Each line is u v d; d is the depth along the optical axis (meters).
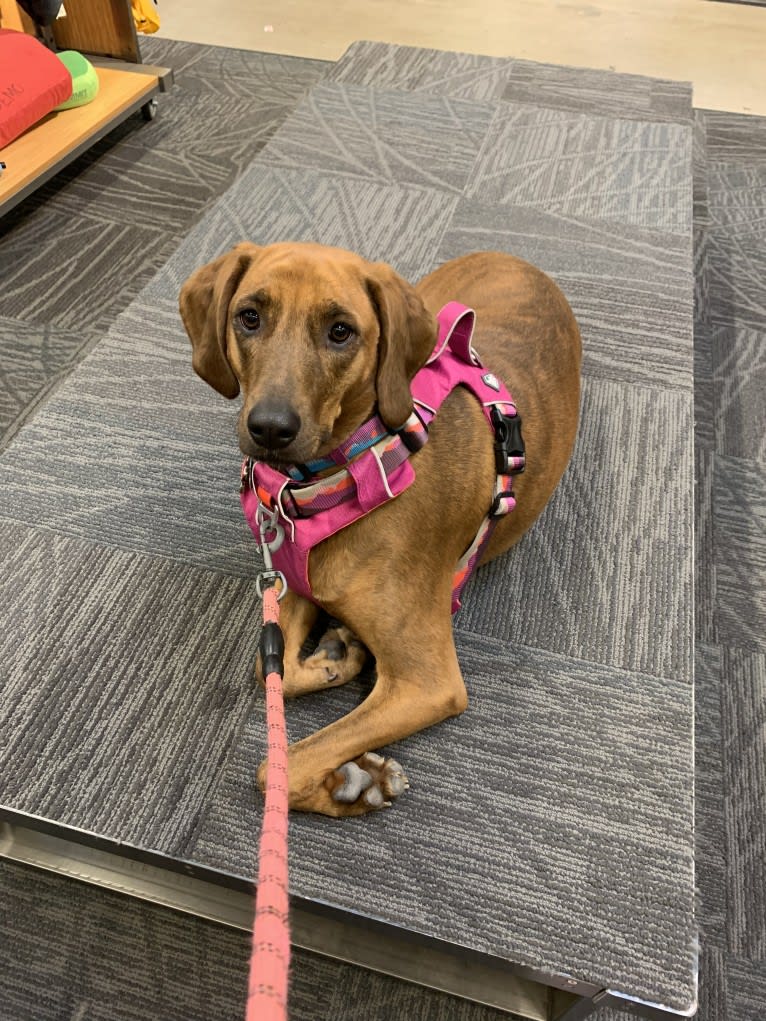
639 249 2.59
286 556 1.31
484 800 1.37
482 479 1.37
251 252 1.22
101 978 1.40
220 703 1.48
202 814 1.35
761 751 1.75
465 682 1.53
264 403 1.07
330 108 3.26
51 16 3.20
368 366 1.18
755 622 1.95
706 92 4.05
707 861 1.60
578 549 1.75
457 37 4.40
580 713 1.49
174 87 3.71
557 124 3.24
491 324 1.65
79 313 2.55
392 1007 1.38
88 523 1.77
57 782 1.38
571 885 1.29
